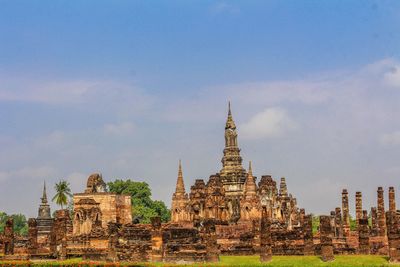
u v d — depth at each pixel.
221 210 124.88
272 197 125.81
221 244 97.88
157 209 184.62
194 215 124.25
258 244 91.38
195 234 102.88
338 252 86.44
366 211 118.25
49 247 112.62
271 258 80.12
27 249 109.69
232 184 130.25
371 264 72.12
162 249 87.50
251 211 120.00
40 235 147.75
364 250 85.88
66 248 100.12
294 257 82.31
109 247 91.25
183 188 127.12
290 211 126.56
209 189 125.19
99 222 118.12
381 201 111.94
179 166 128.25
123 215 131.88
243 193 124.62
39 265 83.88
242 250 92.62
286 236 93.19
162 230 96.62
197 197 125.12
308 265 74.69
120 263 81.69
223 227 111.50
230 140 134.62
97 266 80.56
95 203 126.38
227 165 133.50
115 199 128.50
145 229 95.75
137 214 173.38
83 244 107.56
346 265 72.75
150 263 81.81
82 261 88.56
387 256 77.69
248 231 107.19
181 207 125.62
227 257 86.81
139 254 88.88
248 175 122.44
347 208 117.56
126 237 93.38
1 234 117.56
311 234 87.56
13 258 99.25
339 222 111.88
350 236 110.88
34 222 104.44
